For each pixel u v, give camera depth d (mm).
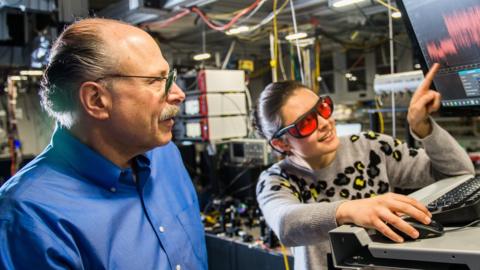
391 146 1279
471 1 937
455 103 1152
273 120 1175
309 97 1160
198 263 1045
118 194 948
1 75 3520
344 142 1277
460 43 1021
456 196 834
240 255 2490
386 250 647
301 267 1191
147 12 2039
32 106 5445
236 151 3254
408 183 1255
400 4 1126
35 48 2900
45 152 950
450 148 1098
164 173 1105
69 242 809
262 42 3896
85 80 844
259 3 1929
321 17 2734
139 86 855
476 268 576
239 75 3234
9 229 774
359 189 1223
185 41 3859
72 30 876
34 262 760
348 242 693
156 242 960
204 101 3068
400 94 2104
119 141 912
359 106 4621
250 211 2914
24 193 820
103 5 3047
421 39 1125
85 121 889
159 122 905
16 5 2078
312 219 830
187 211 1097
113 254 867
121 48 847
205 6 2090
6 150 4711
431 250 608
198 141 3176
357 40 3979
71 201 858
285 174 1218
